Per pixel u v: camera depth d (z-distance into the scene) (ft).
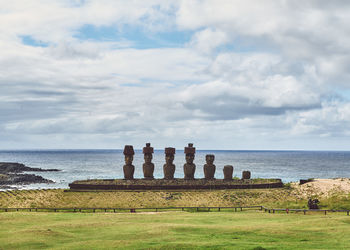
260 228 106.32
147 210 160.25
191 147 220.64
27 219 121.08
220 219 126.41
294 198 184.14
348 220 119.55
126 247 85.51
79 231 104.17
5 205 165.99
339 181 212.23
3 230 103.81
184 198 182.29
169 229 104.99
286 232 101.09
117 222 118.11
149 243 89.25
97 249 84.17
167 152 219.82
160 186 199.93
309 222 115.34
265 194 191.21
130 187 198.49
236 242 90.02
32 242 89.81
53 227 107.24
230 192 194.70
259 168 595.06
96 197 181.98
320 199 179.22
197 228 106.63
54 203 171.53
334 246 85.87
